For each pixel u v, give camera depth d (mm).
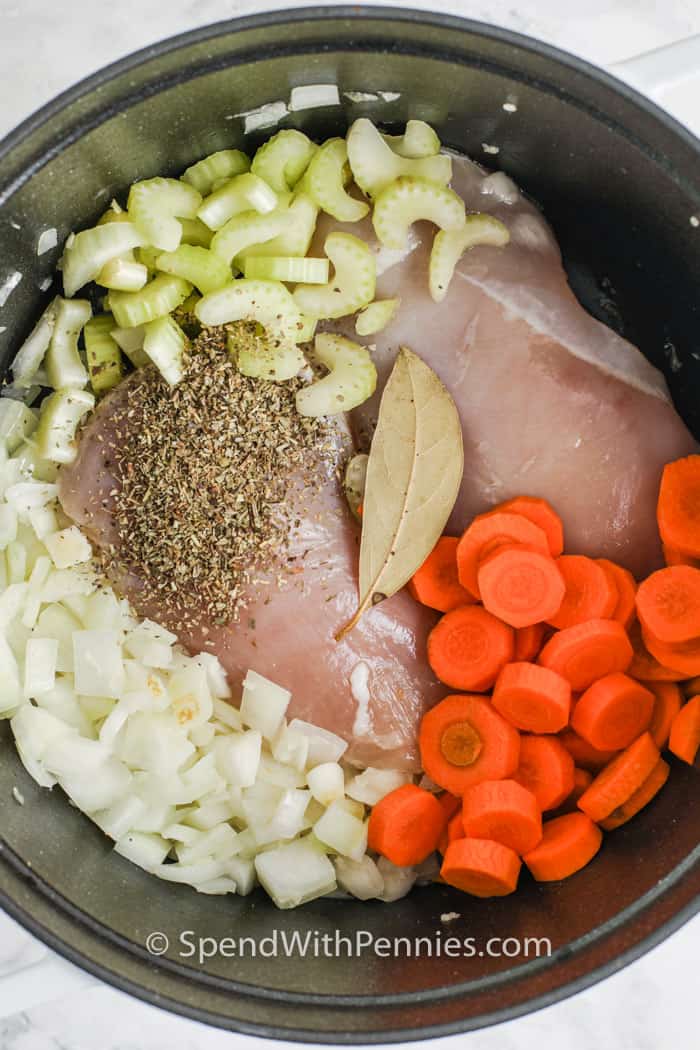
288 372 548
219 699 560
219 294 542
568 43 593
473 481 557
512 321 551
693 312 566
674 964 575
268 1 593
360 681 552
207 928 542
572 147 549
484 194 564
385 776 562
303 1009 515
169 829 553
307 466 549
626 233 565
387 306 552
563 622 555
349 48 526
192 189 553
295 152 552
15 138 514
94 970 508
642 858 537
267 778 558
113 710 549
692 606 542
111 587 555
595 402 550
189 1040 569
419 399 545
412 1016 512
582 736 552
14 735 549
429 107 550
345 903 564
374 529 544
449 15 517
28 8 592
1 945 572
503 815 540
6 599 550
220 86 532
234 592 544
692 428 582
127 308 550
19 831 529
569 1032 573
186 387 547
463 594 561
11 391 566
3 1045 566
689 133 521
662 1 592
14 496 557
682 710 544
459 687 555
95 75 516
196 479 543
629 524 556
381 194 545
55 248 552
